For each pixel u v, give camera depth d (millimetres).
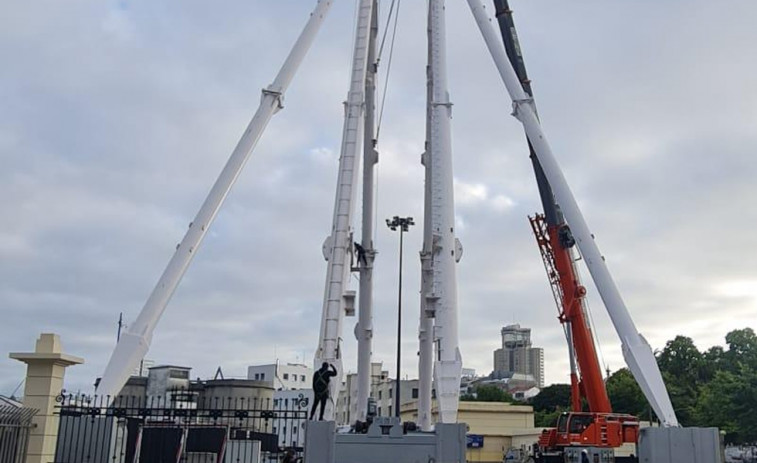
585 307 38969
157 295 22594
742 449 67875
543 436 40500
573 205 24703
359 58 26344
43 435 19984
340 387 22016
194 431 22531
